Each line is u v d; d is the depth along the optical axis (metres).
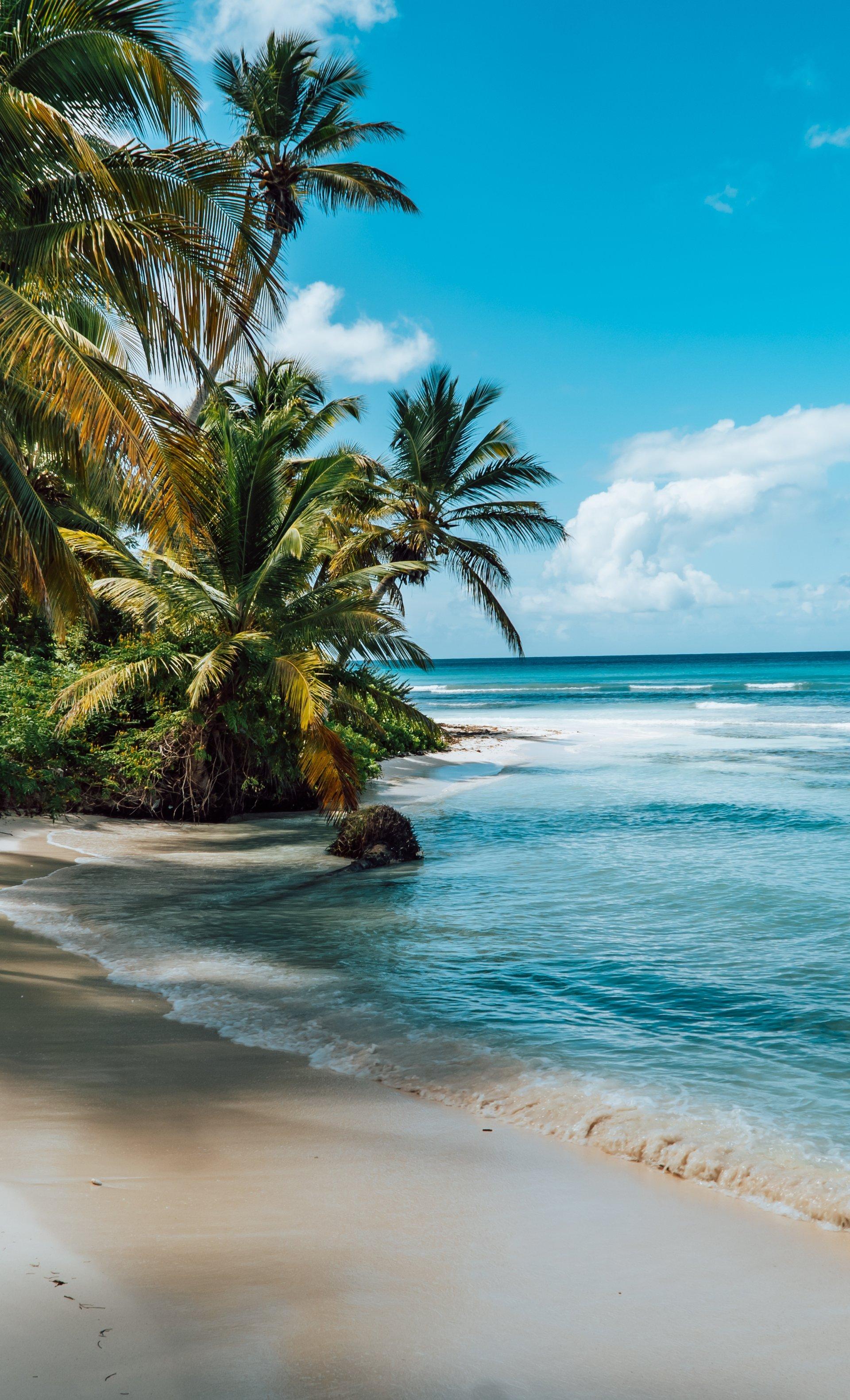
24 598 16.47
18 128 8.73
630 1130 3.91
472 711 51.44
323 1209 3.08
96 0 9.84
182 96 9.63
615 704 56.50
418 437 31.83
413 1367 2.12
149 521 9.78
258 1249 2.70
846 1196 3.30
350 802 13.13
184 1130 3.76
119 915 8.20
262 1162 3.48
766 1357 2.29
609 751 26.73
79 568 11.12
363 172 26.53
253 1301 2.36
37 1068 4.44
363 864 10.70
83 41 9.33
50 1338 2.06
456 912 8.45
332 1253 2.73
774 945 7.19
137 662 14.81
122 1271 2.45
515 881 9.87
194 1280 2.44
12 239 9.62
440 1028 5.30
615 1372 2.18
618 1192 3.39
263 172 26.38
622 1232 3.04
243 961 6.74
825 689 71.94
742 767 21.95
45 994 5.79
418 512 31.92
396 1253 2.78
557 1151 3.79
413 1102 4.30
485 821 14.40
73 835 12.85
